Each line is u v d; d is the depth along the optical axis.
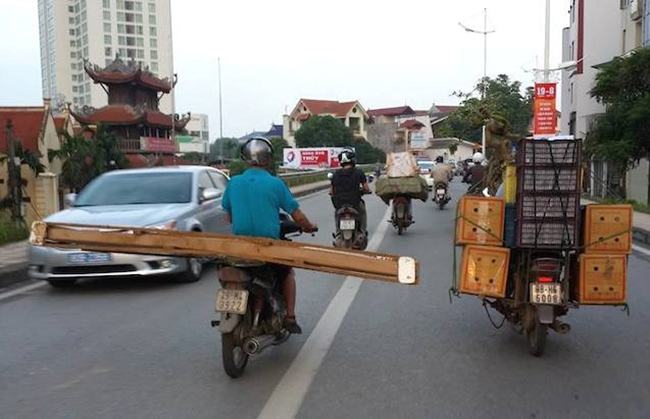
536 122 26.14
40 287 8.63
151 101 59.53
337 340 5.82
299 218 5.20
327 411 4.17
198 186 9.64
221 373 4.95
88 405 4.35
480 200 5.24
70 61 140.50
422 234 13.87
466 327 6.26
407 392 4.50
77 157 24.55
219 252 4.73
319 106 88.50
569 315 6.72
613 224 5.09
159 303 7.45
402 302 7.36
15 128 25.81
